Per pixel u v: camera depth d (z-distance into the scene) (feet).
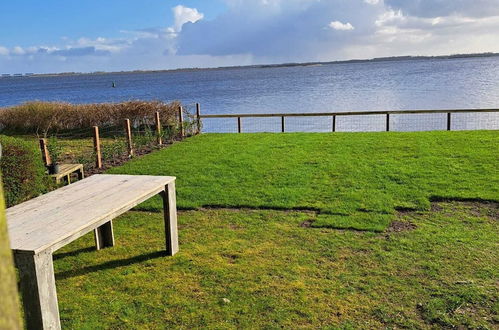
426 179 22.38
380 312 10.65
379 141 33.12
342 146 31.83
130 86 287.69
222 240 15.81
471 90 103.81
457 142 31.01
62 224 9.96
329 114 42.70
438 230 15.93
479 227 16.11
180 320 10.65
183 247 15.28
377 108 77.71
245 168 26.53
